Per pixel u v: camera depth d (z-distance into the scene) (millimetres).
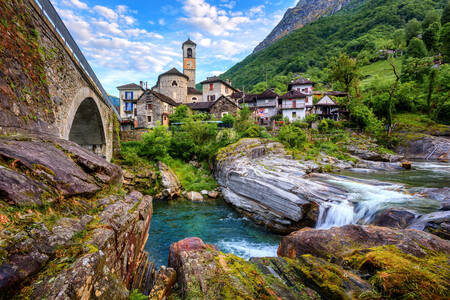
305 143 28578
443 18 67625
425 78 43031
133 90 48375
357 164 23922
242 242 11883
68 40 9328
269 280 4402
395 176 18188
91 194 4652
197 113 37750
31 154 3906
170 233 12922
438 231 6387
